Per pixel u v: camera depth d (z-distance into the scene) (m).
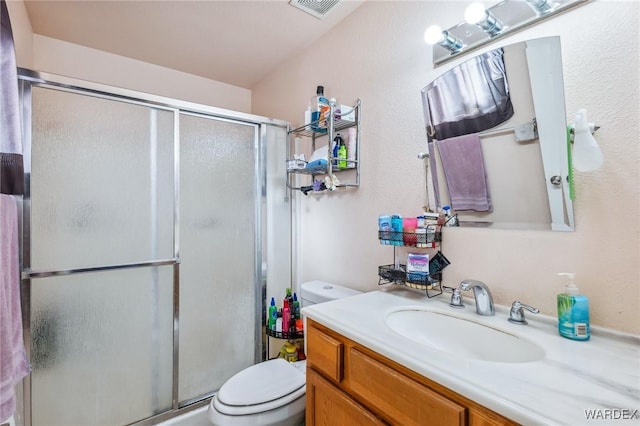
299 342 1.91
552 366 0.70
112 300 1.57
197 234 1.83
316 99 1.85
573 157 0.88
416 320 1.15
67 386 1.45
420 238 1.22
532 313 0.99
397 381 0.78
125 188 1.60
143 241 1.65
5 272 0.98
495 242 1.11
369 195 1.62
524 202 1.03
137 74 2.35
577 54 0.91
